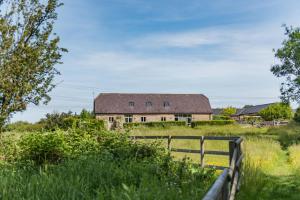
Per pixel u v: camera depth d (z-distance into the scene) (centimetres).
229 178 470
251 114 9200
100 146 1021
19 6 1031
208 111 6862
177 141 2000
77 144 1015
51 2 1052
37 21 1052
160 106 6775
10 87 979
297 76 3122
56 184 527
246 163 966
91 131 1191
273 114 6831
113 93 6862
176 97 7044
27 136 927
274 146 1891
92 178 611
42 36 1051
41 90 1027
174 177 699
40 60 1041
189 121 6812
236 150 752
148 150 975
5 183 542
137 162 848
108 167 689
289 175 1084
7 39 992
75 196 500
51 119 1948
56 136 941
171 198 504
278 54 3175
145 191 489
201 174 779
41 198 485
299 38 3108
